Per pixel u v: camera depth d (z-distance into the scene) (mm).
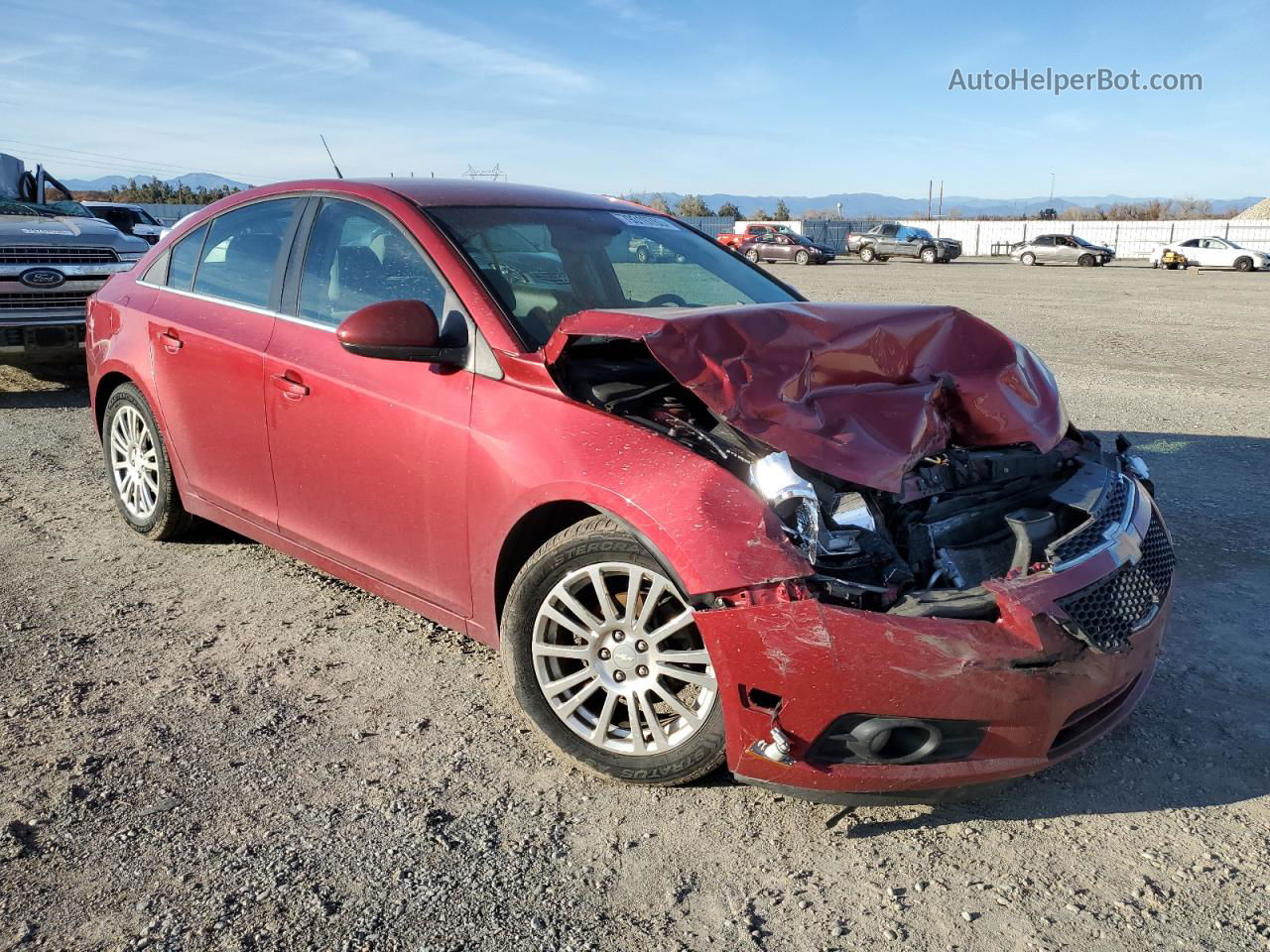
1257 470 6336
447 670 3615
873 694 2439
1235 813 2811
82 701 3336
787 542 2504
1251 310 18234
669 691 2799
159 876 2490
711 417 2947
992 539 2854
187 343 4215
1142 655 2799
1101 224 58531
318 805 2793
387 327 3072
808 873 2547
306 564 4633
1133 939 2314
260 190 4312
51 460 6391
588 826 2725
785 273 32938
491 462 3025
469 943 2287
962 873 2553
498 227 3633
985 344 3326
